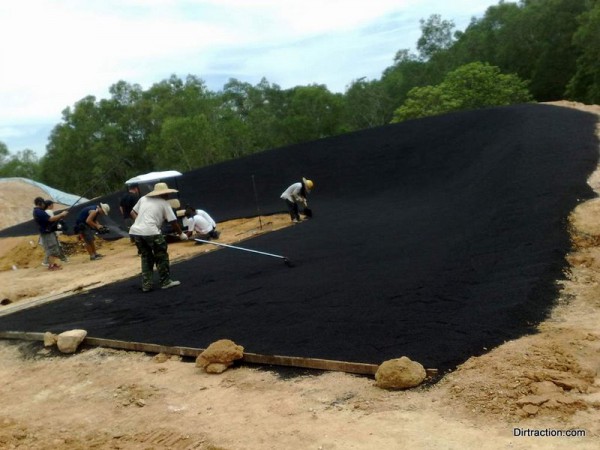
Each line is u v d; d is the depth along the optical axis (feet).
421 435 9.55
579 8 117.60
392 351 13.10
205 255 31.27
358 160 52.29
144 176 41.16
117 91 168.66
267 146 167.53
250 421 11.16
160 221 23.63
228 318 17.88
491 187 29.22
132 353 16.70
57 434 12.14
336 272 21.91
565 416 9.49
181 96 155.84
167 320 18.80
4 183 74.18
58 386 15.16
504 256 18.93
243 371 13.93
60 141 165.78
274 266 25.13
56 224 37.35
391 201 41.29
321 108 167.73
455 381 11.27
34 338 19.52
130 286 25.55
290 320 16.63
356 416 10.64
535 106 44.04
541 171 25.61
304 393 12.07
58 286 30.30
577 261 17.13
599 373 11.07
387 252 24.09
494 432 9.31
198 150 127.75
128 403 13.16
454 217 28.30
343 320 15.84
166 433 11.23
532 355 11.71
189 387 13.50
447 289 17.16
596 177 23.35
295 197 39.75
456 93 97.76
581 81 104.68
